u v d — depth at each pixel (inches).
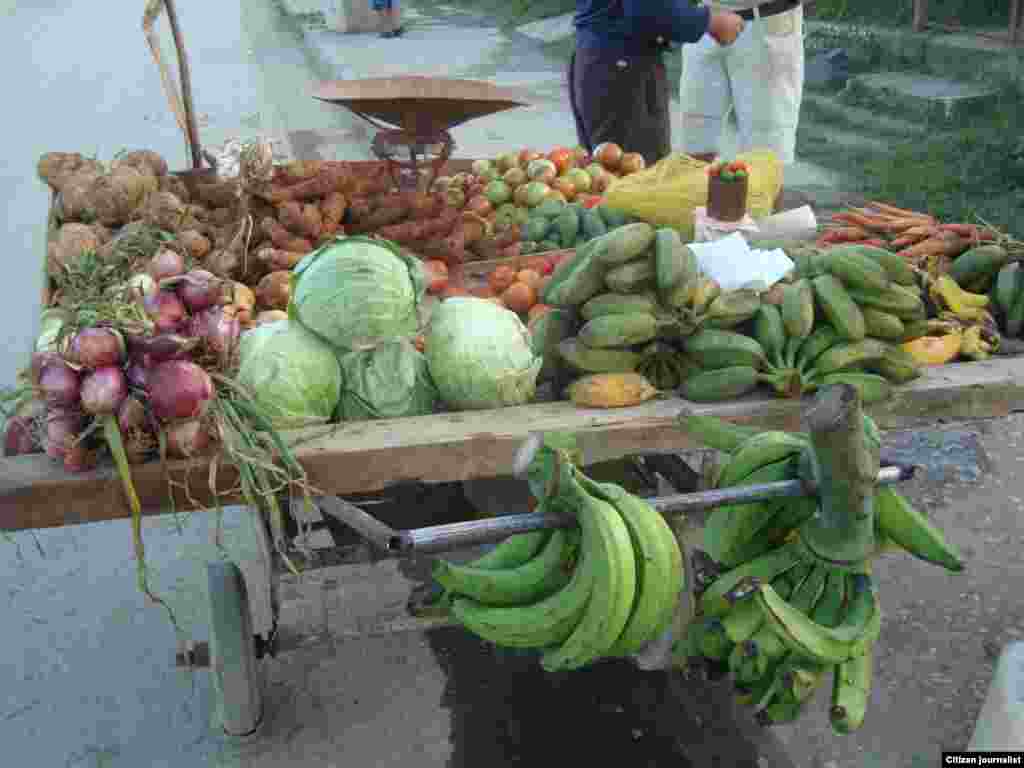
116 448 79.3
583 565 59.0
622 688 124.7
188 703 123.6
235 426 83.1
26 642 135.0
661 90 195.8
